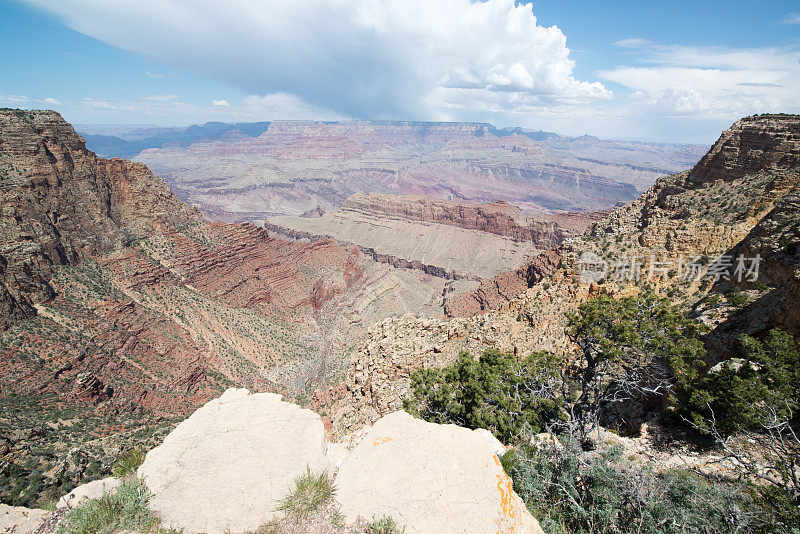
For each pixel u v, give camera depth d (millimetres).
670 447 25484
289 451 12594
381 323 55188
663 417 28891
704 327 35844
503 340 48375
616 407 35000
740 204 56125
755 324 32750
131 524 10359
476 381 30750
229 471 11844
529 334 49062
